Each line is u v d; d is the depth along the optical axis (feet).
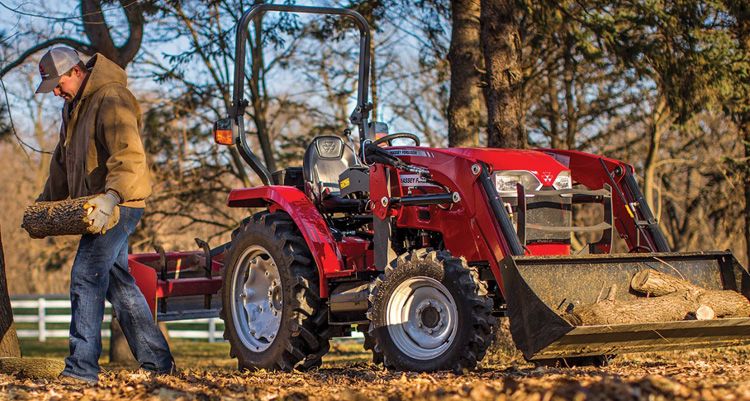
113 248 17.51
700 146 64.69
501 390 13.37
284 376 19.10
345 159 24.48
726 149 62.08
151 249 56.13
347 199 23.08
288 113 61.00
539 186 20.15
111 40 42.91
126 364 53.78
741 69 39.14
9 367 17.87
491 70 33.42
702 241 86.07
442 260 18.75
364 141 24.79
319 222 21.93
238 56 23.88
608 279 18.89
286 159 59.47
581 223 66.59
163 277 25.07
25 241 119.55
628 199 21.34
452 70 37.86
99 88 17.93
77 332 17.30
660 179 64.59
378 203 20.84
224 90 53.98
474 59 37.55
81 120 18.04
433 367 18.54
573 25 40.06
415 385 15.34
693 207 70.49
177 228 57.31
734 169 47.50
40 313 79.46
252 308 23.49
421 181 20.54
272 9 24.07
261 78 55.62
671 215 81.10
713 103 38.65
